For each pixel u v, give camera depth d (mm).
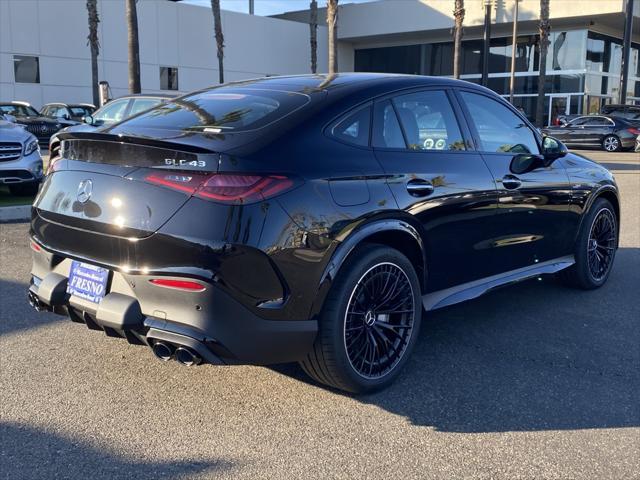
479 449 2900
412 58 41688
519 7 33750
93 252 3131
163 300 2914
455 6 32188
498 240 4230
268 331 2949
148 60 33344
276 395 3441
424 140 3785
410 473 2703
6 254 6516
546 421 3166
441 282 3891
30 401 3334
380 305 3391
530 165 4520
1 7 27812
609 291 5441
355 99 3475
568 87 34531
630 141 22969
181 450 2881
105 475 2676
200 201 2840
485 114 4348
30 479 2641
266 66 38875
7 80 28297
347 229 3127
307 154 3105
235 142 2986
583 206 5082
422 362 3885
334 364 3184
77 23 30234
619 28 35156
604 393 3479
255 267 2863
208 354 2867
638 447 2922
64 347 4066
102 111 11547
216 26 34500
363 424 3131
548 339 4285
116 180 3062
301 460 2801
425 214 3580
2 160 9078
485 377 3674
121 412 3232
